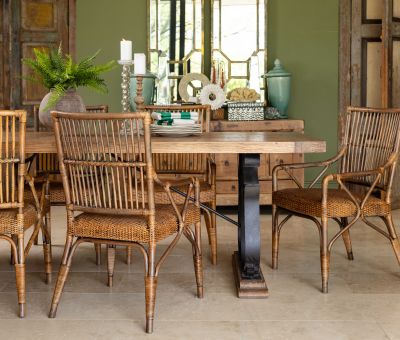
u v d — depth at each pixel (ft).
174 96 21.17
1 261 13.75
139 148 9.57
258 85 21.12
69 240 10.17
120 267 13.28
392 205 19.38
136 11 21.13
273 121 19.47
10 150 10.60
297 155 19.03
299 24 21.15
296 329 9.75
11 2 20.76
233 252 14.37
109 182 10.86
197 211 11.03
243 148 10.61
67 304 10.92
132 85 20.20
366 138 12.91
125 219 9.95
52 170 14.15
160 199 12.49
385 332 9.61
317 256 14.12
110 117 9.48
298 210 12.06
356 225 17.46
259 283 11.28
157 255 14.25
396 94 19.31
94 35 21.13
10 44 20.83
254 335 9.52
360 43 20.93
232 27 21.07
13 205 10.02
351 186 19.62
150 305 9.62
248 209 11.34
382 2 20.74
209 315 10.37
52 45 21.09
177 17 21.08
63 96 12.57
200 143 10.60
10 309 10.66
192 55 21.15
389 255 14.17
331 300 11.10
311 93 21.29
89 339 9.38
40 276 12.64
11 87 20.92
